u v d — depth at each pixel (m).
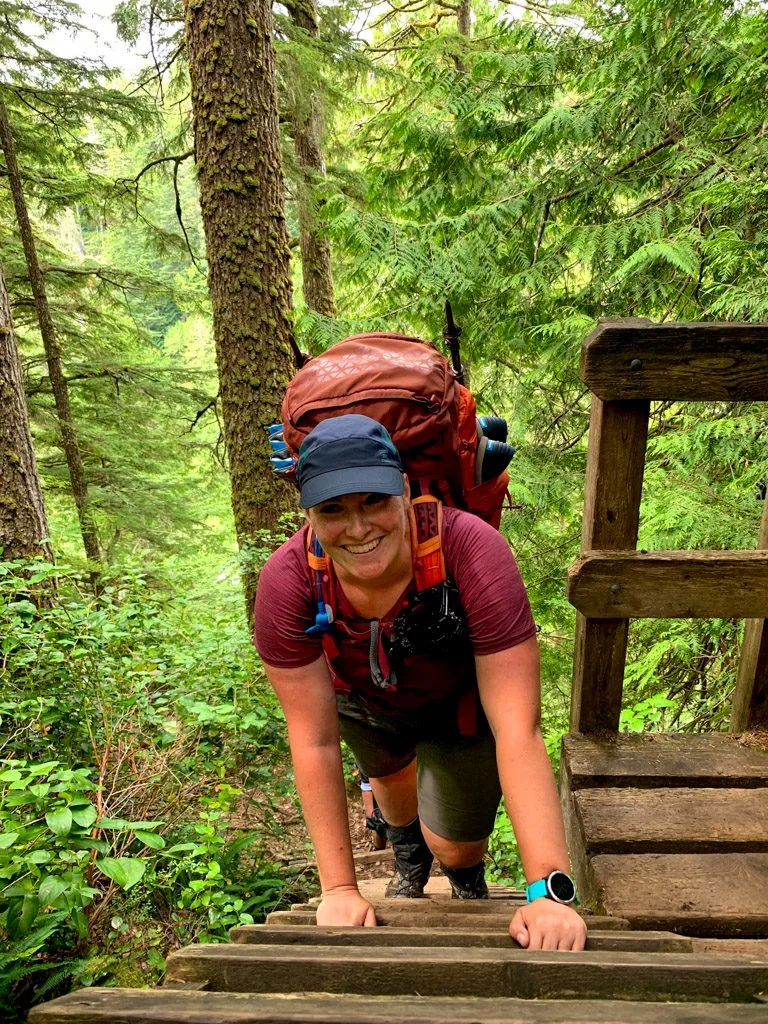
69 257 12.09
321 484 1.29
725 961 1.16
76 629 3.58
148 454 12.12
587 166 5.62
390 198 6.79
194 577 5.53
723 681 4.40
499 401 6.61
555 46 5.68
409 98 8.93
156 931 2.71
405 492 1.44
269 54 5.61
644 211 5.24
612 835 2.09
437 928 1.57
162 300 11.97
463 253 5.66
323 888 1.61
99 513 11.09
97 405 11.85
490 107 5.74
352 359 1.62
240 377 5.79
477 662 1.53
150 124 9.98
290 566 1.52
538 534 6.00
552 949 1.32
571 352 5.42
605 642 2.43
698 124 5.00
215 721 3.35
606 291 5.47
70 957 2.54
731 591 2.30
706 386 2.15
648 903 1.88
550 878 1.40
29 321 11.41
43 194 10.45
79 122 9.93
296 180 8.60
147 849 2.98
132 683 3.47
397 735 1.91
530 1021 0.86
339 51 8.60
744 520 4.20
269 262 5.70
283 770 3.93
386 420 1.51
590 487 2.35
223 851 3.37
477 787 1.96
